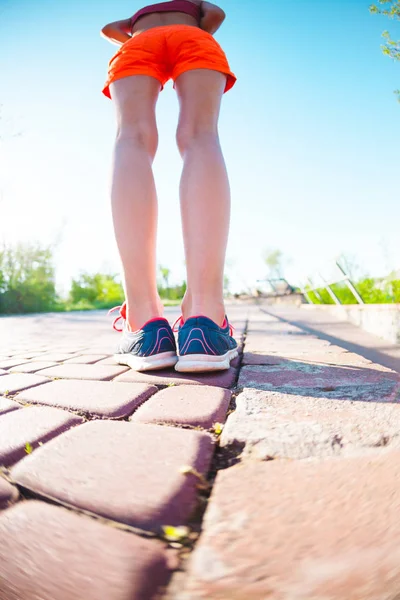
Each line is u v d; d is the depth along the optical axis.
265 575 0.44
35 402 1.14
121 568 0.46
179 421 0.96
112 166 1.54
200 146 1.50
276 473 0.68
